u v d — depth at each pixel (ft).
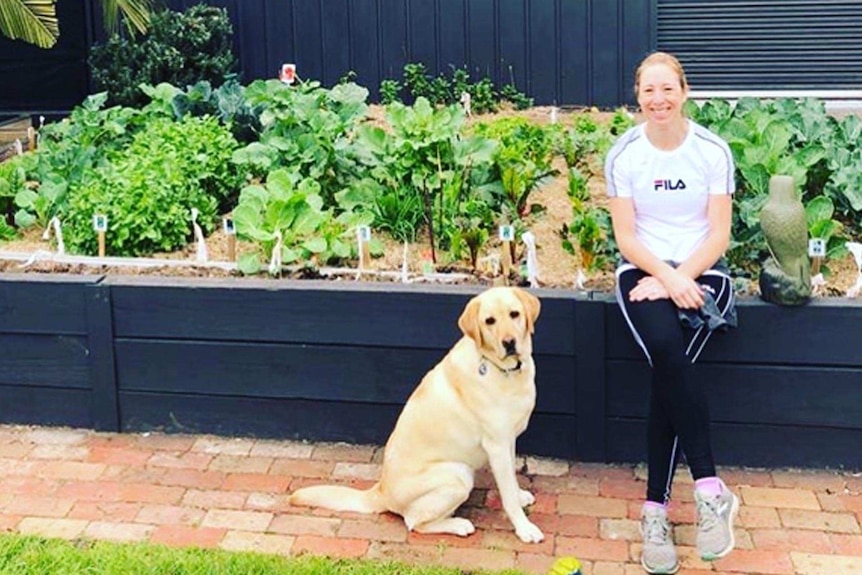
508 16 31.86
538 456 14.70
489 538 12.81
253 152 19.12
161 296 15.07
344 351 14.89
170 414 15.52
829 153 17.67
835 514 13.26
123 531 13.08
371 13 32.30
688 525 13.05
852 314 13.64
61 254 16.76
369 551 12.57
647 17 31.53
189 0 32.45
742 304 13.78
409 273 15.90
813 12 31.89
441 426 12.59
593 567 12.26
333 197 19.06
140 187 17.44
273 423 15.30
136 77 29.89
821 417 14.01
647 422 13.70
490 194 18.13
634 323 12.43
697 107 20.31
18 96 34.22
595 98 31.99
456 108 18.93
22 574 11.94
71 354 15.52
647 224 13.00
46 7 23.22
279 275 15.88
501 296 12.32
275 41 32.71
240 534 12.99
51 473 14.52
